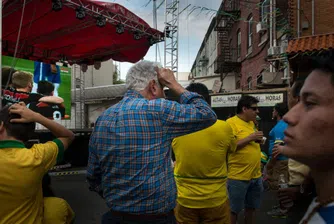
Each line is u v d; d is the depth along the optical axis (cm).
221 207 283
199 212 283
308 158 70
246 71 1633
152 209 180
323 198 73
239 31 1770
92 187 214
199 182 278
